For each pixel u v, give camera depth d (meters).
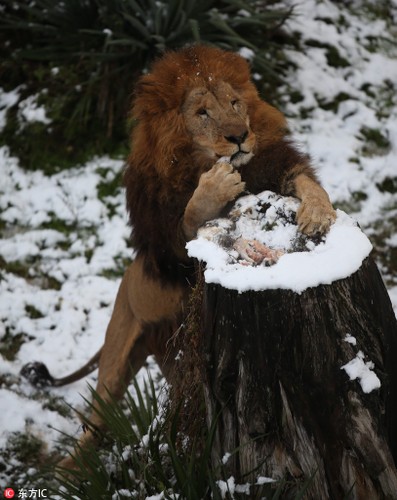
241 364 6.58
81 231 14.02
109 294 13.15
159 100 8.31
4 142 15.38
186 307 8.30
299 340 6.47
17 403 11.24
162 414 7.97
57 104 15.51
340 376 6.54
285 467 6.60
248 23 15.88
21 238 13.93
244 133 7.89
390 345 6.98
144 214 8.64
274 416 6.58
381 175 14.57
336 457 6.58
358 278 6.66
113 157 14.92
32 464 10.52
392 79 16.38
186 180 8.33
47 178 14.83
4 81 16.33
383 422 6.74
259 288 6.42
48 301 12.99
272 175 8.05
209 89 8.11
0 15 16.95
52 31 16.12
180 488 7.20
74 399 11.52
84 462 8.41
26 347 12.39
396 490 6.61
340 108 15.67
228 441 6.84
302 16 17.09
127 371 9.65
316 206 6.88
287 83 15.80
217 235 7.00
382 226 13.88
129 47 15.63
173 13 15.18
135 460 7.73
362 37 17.17
